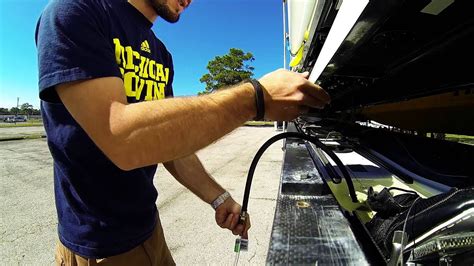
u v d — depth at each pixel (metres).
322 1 1.82
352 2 0.89
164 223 3.21
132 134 0.55
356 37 1.01
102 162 0.83
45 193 4.62
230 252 2.55
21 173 6.23
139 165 0.57
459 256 0.46
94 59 0.61
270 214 3.37
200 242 2.75
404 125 2.90
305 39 3.10
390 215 0.74
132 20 0.92
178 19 0.99
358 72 1.84
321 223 0.79
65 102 0.61
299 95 0.62
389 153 1.68
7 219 3.47
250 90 0.61
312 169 1.24
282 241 0.70
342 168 0.99
